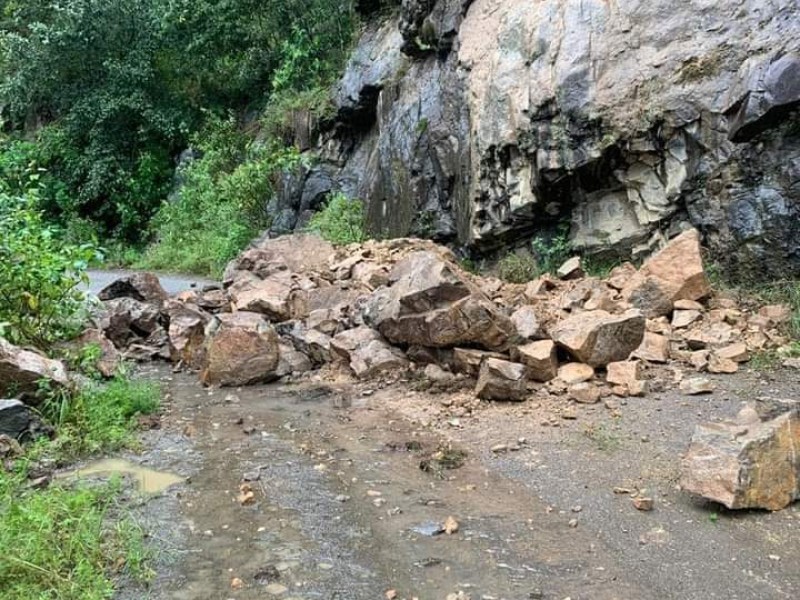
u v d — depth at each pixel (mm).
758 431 4051
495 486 4465
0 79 24234
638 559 3551
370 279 8750
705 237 7789
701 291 6980
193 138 20953
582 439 5031
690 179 7805
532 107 8891
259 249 10586
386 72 14570
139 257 19719
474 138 10203
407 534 3869
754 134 7102
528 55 9305
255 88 22062
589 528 3881
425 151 11836
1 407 5070
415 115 12281
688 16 7949
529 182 9219
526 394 5926
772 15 7324
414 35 12633
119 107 22219
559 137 8625
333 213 14164
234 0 20875
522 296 7746
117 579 3428
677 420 5168
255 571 3508
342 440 5383
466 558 3607
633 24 8312
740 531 3736
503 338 6297
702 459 4031
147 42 22438
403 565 3551
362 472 4746
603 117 8250
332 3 18656
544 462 4742
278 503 4285
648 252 8359
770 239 7172
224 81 22766
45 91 23281
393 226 12594
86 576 3322
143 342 8547
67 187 23109
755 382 5691
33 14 24984
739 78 7258
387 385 6641
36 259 6801
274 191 17438
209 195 18578
